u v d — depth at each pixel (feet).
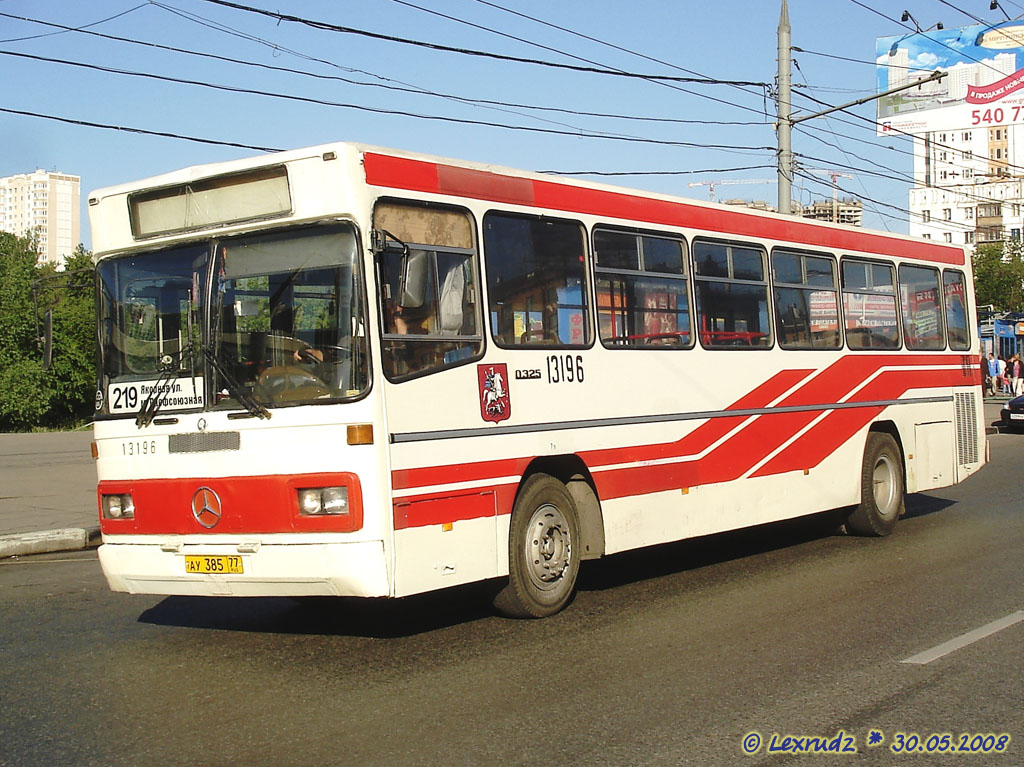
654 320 31.09
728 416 33.47
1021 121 153.99
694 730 18.34
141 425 24.35
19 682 21.99
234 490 23.03
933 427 43.91
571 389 27.96
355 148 22.95
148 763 17.11
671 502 31.12
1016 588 30.14
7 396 164.76
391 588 22.43
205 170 24.06
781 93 73.41
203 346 23.71
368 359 22.49
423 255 23.58
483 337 25.53
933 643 24.13
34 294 27.66
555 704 19.86
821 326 38.11
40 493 57.00
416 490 23.29
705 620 26.76
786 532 42.45
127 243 25.09
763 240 35.63
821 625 26.00
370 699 20.36
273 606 29.66
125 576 24.45
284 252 23.38
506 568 25.84
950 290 46.14
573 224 28.66
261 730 18.65
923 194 318.86
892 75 162.30
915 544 38.50
